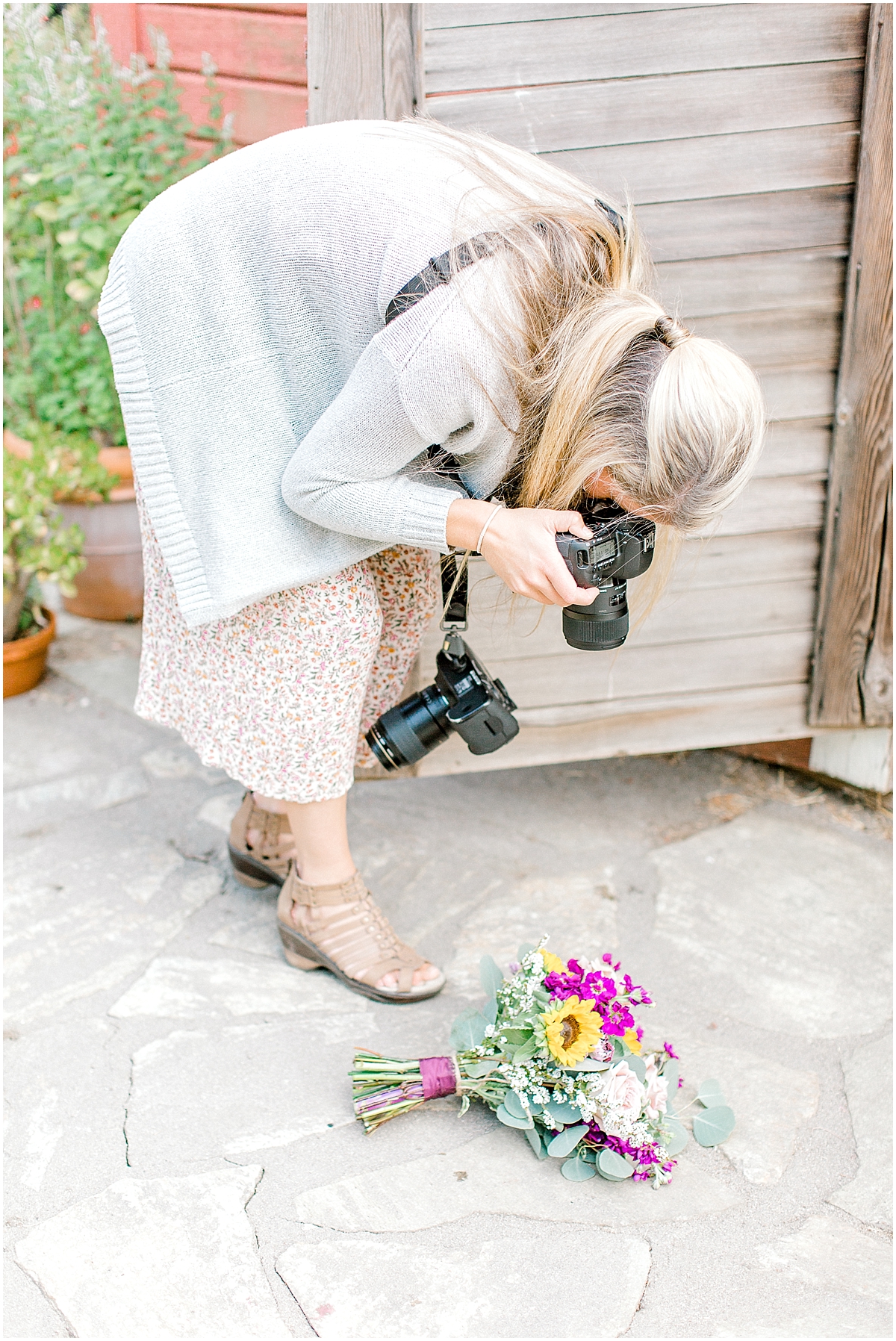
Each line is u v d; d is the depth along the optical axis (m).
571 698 2.09
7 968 1.79
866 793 2.33
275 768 1.59
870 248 1.83
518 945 1.87
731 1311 1.27
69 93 2.67
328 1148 1.47
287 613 1.47
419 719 1.63
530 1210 1.39
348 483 1.28
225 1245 1.33
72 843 2.13
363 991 1.73
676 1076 1.53
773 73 1.74
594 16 1.67
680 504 1.16
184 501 1.41
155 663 1.70
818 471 2.01
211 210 1.32
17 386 2.82
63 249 2.65
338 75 1.67
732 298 1.87
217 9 2.43
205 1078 1.58
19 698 2.68
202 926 1.91
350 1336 1.23
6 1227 1.35
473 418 1.21
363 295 1.24
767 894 2.02
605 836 2.20
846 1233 1.37
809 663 2.15
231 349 1.34
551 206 1.22
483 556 1.29
